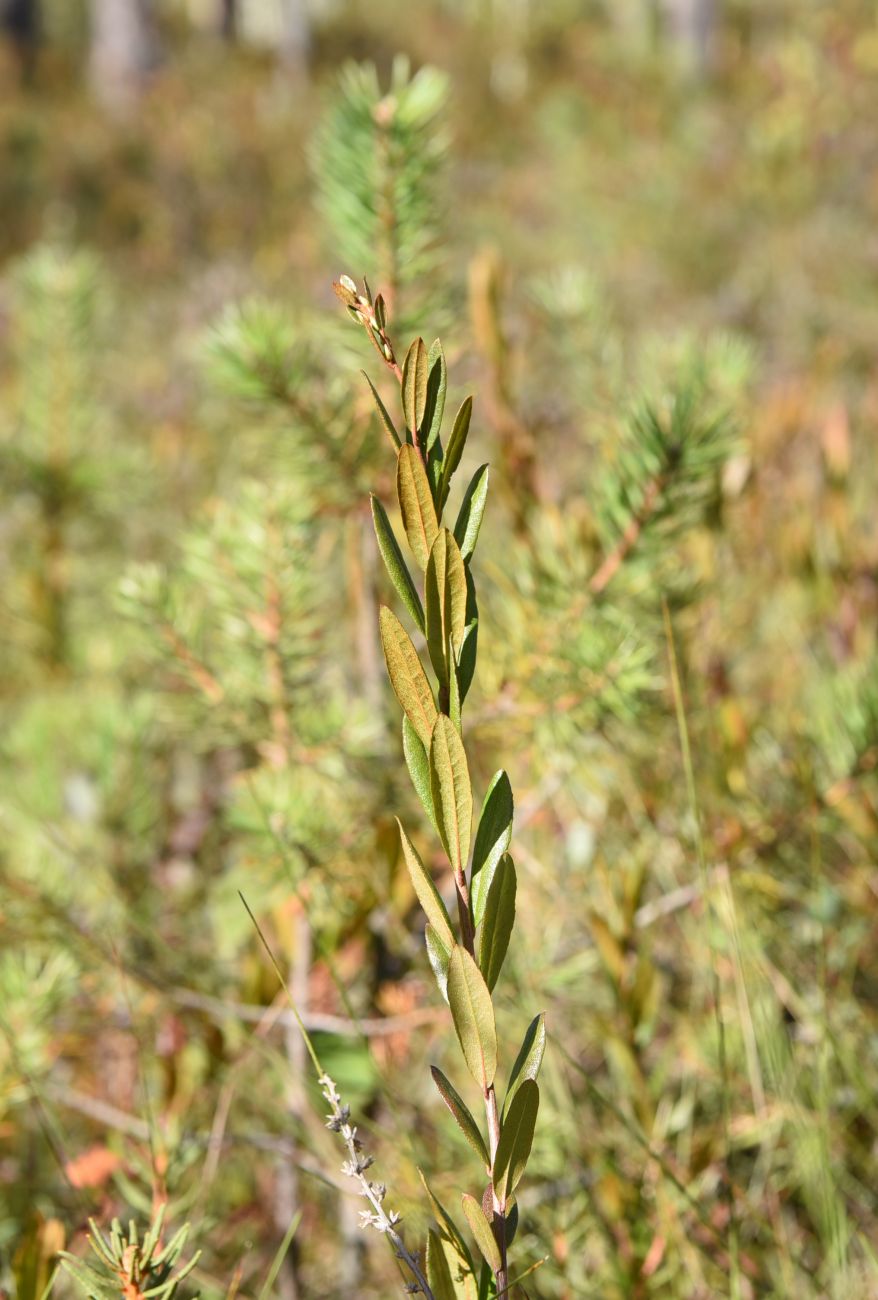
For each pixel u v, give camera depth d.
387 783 1.13
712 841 1.18
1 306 3.38
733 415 1.14
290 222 6.16
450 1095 0.63
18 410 2.10
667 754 1.29
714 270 4.67
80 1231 0.93
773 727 1.47
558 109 7.70
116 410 2.99
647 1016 1.03
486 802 0.64
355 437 1.11
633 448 1.08
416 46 10.53
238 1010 1.11
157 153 6.84
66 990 1.06
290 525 1.12
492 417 1.22
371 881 1.09
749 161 5.37
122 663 1.82
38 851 1.23
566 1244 0.96
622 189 5.72
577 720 1.08
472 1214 0.63
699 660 1.34
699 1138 1.10
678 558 1.29
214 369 1.11
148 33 9.97
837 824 1.21
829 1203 0.96
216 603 1.12
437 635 0.62
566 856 1.32
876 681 1.20
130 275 5.54
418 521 0.62
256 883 1.13
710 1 9.65
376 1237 1.00
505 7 11.64
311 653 1.12
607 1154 1.01
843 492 1.67
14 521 1.99
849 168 5.01
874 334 3.56
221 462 2.54
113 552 2.14
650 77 8.70
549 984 1.13
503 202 6.10
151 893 1.42
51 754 1.49
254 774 1.12
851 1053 1.11
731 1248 0.88
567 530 1.11
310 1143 1.03
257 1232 1.14
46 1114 1.11
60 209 6.39
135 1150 0.92
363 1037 0.97
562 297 1.44
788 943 1.26
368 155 1.07
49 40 12.18
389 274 1.10
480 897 0.64
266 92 9.06
